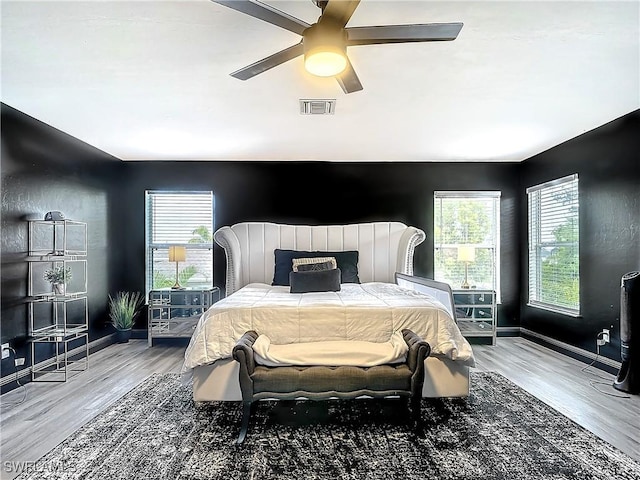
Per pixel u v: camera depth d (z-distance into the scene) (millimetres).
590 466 2107
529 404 2947
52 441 2387
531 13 1996
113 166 5156
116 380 3555
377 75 2711
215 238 4848
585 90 2965
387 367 2494
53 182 3920
